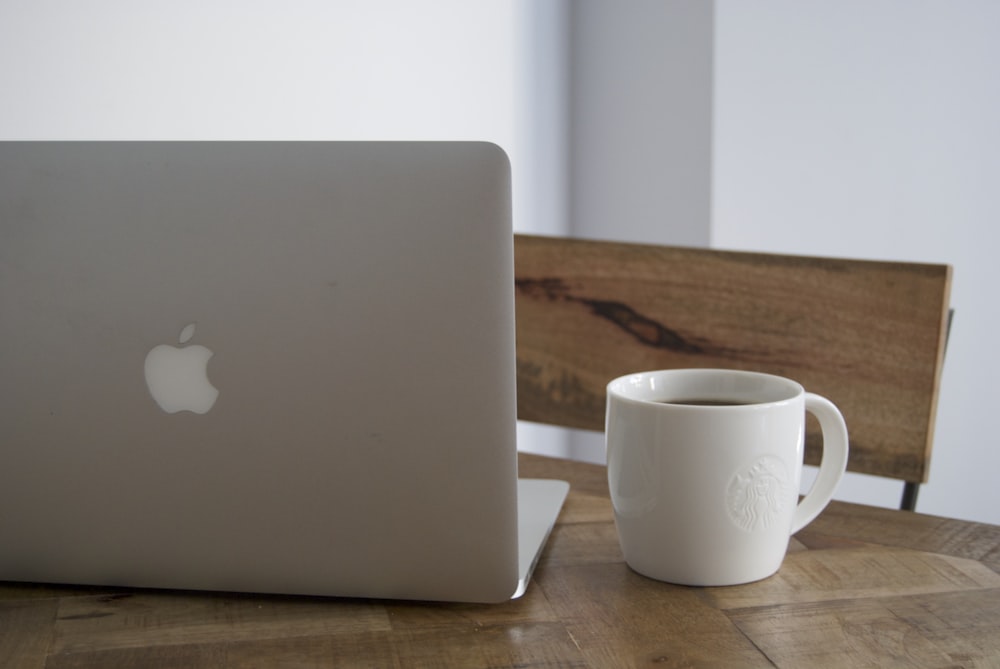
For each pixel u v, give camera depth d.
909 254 2.06
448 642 0.53
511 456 0.55
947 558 0.65
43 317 0.58
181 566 0.59
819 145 2.05
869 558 0.65
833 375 0.98
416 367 0.55
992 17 1.96
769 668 0.49
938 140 2.02
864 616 0.55
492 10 1.88
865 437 0.96
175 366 0.57
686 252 1.05
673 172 2.09
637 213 2.19
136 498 0.59
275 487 0.57
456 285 0.54
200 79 1.24
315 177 0.55
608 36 2.20
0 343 0.59
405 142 0.54
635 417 0.59
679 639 0.53
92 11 1.08
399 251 0.54
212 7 1.25
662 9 2.08
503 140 1.97
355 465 0.56
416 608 0.58
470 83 1.83
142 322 0.57
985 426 2.10
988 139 2.00
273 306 0.56
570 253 1.11
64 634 0.55
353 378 0.55
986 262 2.05
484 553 0.56
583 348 1.10
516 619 0.56
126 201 0.57
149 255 0.57
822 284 0.99
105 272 0.57
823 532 0.70
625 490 0.61
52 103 1.04
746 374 0.66
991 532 0.70
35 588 0.62
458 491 0.55
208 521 0.58
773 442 0.58
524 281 1.13
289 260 0.55
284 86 1.38
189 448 0.58
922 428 0.93
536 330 1.12
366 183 0.54
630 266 1.08
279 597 0.60
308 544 0.58
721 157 2.00
